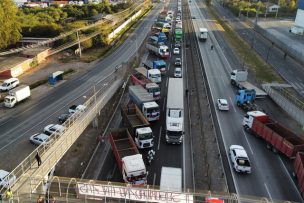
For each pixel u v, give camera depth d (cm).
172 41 8962
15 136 4034
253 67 6788
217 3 17675
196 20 12300
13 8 8162
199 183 3044
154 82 5259
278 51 8169
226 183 3047
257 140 3881
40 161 2561
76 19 11612
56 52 7938
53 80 5900
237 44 8725
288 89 5372
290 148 3259
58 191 2359
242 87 5347
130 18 12062
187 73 6350
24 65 6706
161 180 2564
